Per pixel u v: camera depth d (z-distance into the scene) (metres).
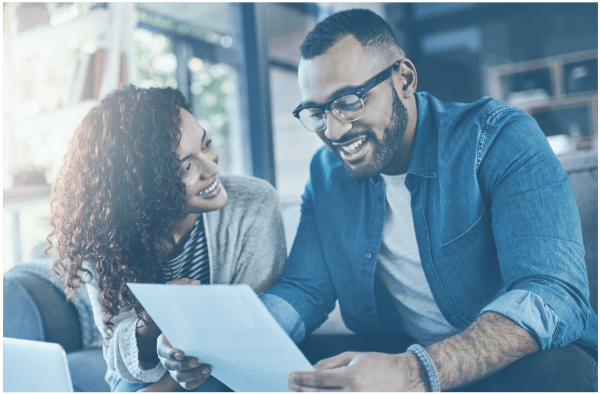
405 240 1.04
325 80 1.01
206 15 3.82
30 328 1.15
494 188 0.91
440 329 1.02
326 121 1.03
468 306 0.98
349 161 1.03
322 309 1.06
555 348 0.73
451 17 3.84
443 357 0.69
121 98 1.01
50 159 1.79
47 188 1.58
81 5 1.69
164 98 1.02
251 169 2.53
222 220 1.11
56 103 1.78
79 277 1.02
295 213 1.21
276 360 0.60
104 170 0.97
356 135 1.01
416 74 1.01
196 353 0.68
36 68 1.83
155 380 0.88
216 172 1.08
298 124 3.91
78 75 1.62
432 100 1.04
